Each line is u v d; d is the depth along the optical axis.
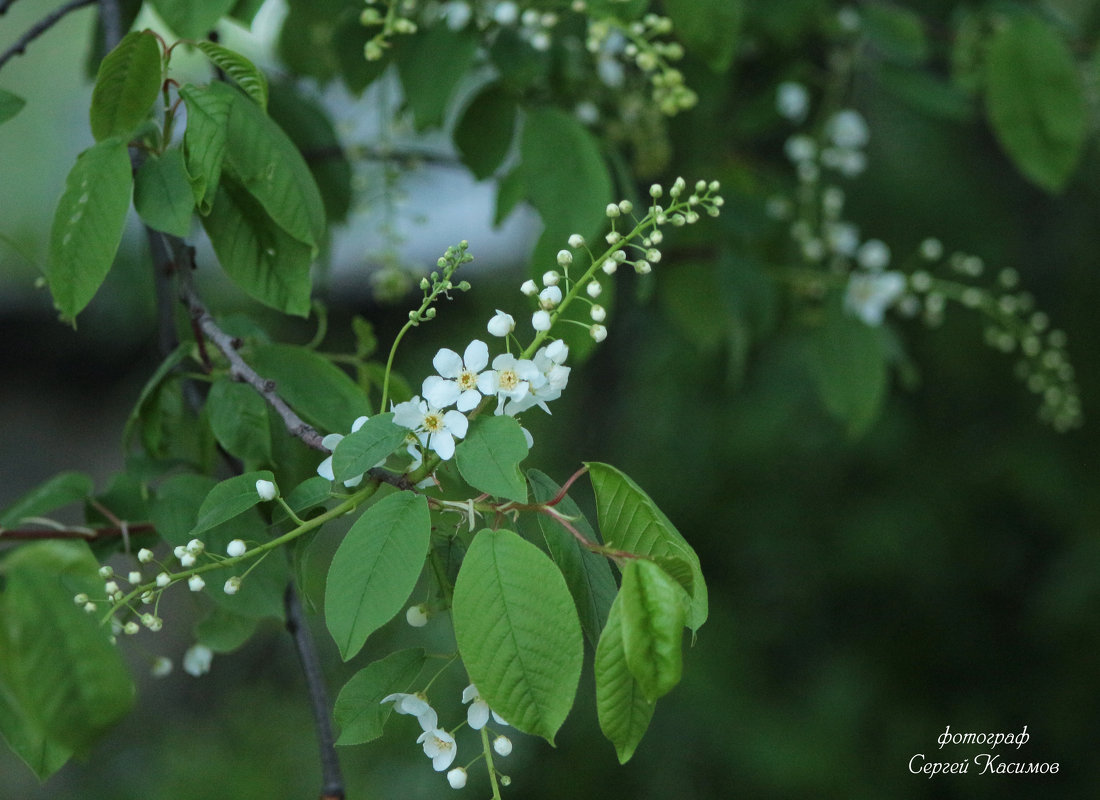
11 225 4.73
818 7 1.82
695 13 1.42
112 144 1.32
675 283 1.81
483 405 1.30
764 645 3.36
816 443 3.19
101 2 1.40
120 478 1.37
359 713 1.30
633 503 1.29
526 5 1.43
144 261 1.58
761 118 1.92
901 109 3.16
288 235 1.34
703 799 3.17
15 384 5.19
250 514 1.34
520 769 3.20
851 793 3.12
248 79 1.33
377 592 1.27
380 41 1.40
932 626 3.38
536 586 1.27
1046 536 3.35
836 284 1.80
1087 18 2.71
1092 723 3.27
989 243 3.18
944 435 3.32
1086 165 3.23
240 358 1.33
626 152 1.82
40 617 1.28
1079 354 3.25
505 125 1.43
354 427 1.28
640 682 1.26
